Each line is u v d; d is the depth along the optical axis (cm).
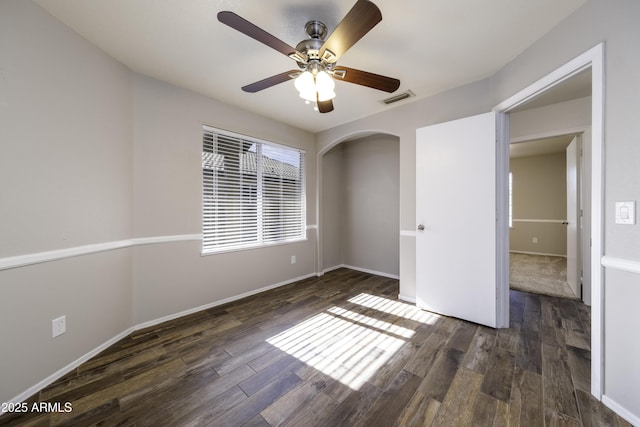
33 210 151
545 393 148
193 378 164
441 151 253
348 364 178
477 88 243
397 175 402
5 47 139
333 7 152
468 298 240
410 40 185
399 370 171
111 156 204
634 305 126
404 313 263
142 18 162
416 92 267
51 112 161
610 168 135
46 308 158
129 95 221
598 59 139
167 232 247
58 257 164
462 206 241
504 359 182
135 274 228
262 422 129
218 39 183
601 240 140
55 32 162
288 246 370
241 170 314
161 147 242
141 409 138
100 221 195
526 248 584
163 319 245
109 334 202
